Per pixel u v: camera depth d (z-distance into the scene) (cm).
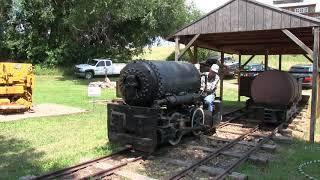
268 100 1426
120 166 814
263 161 870
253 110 1454
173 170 819
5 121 1299
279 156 948
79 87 2798
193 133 1110
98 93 1630
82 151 941
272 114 1412
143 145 896
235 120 1538
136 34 4034
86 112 1570
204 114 1144
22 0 3941
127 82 925
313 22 1155
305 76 2958
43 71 3884
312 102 1162
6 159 860
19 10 4019
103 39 4184
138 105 938
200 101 1107
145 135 893
